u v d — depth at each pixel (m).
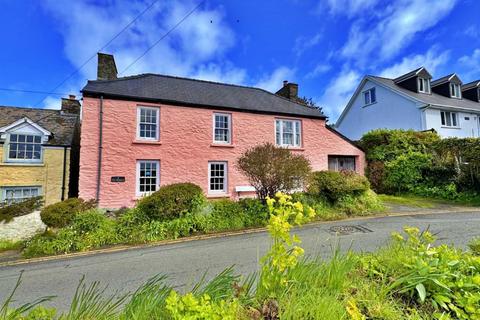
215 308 1.74
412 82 20.17
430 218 8.95
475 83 22.38
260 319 1.93
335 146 15.41
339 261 2.68
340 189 10.16
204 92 14.15
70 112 16.05
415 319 1.97
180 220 8.13
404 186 13.96
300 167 9.03
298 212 2.48
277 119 14.47
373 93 21.81
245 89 16.58
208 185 12.46
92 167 10.58
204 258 5.65
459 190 12.52
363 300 2.12
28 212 8.27
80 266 5.59
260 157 9.08
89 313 2.17
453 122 18.97
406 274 2.47
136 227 7.77
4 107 14.61
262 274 2.31
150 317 1.93
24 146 12.27
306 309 1.94
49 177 12.29
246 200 9.55
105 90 11.23
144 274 4.86
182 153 12.07
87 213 7.70
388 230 7.43
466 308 1.99
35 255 6.60
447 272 2.29
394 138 14.76
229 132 13.32
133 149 11.23
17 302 3.91
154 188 11.61
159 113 11.94
